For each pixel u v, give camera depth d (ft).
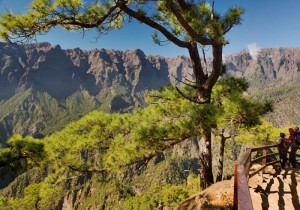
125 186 649.20
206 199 26.53
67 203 633.20
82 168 43.42
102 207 576.61
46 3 28.43
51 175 49.85
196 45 41.45
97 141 42.70
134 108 44.75
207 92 42.09
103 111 44.29
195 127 34.78
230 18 31.01
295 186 34.14
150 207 280.31
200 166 43.73
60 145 41.39
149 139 37.52
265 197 30.04
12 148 32.35
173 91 43.83
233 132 49.75
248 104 33.32
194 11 33.06
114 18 37.17
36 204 97.14
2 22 28.09
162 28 38.06
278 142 47.01
